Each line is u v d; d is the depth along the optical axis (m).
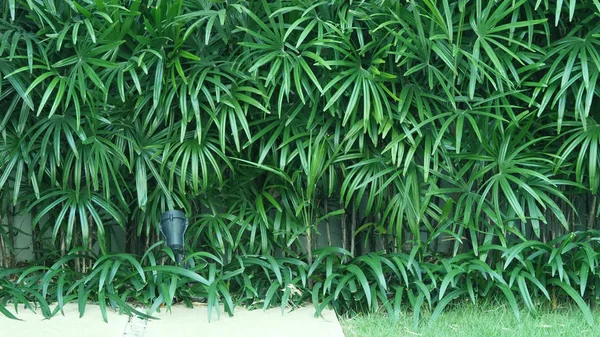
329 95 3.02
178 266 3.15
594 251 3.11
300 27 3.02
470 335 2.84
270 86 3.10
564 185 3.34
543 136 3.27
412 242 3.36
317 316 2.99
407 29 2.94
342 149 3.18
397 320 2.97
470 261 3.15
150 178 3.29
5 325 2.85
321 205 3.45
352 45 3.11
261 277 3.28
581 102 2.99
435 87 3.20
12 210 3.42
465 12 3.11
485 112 3.05
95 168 2.97
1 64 2.95
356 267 3.14
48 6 2.89
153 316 3.00
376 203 3.36
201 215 3.25
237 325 2.93
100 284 2.97
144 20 2.92
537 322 2.95
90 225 3.33
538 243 3.12
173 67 2.99
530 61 3.04
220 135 2.99
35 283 3.21
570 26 3.21
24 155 3.00
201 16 3.04
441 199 3.46
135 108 3.07
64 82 2.90
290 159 3.05
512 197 3.00
